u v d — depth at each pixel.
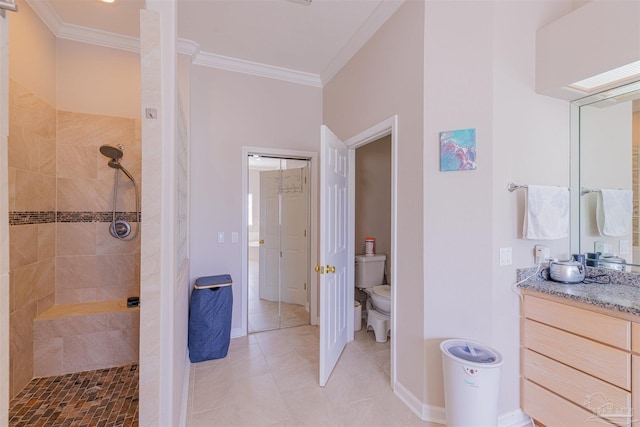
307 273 3.35
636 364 1.28
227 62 2.85
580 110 1.92
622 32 1.47
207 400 1.93
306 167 3.34
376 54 2.29
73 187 2.53
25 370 2.07
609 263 1.84
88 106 2.56
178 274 1.70
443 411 1.73
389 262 3.47
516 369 1.74
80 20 2.36
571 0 1.92
